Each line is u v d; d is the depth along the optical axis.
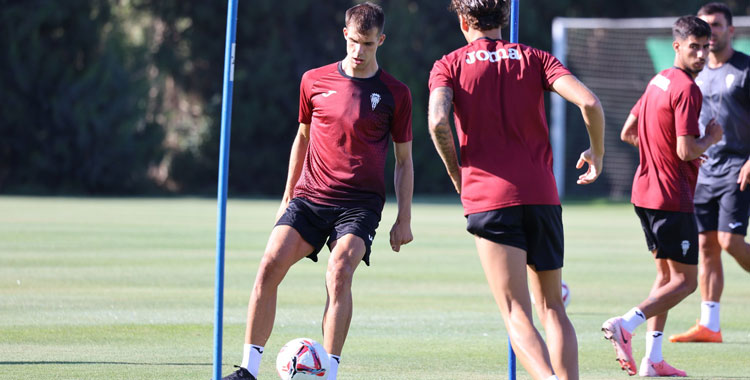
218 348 17.31
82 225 69.12
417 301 34.94
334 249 19.62
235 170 149.50
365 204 20.19
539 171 17.02
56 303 32.28
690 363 24.31
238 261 46.91
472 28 17.84
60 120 133.25
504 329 28.84
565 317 17.55
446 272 44.84
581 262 50.56
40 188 136.50
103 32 138.00
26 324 27.94
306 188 20.38
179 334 26.84
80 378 20.48
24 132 134.62
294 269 46.03
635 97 138.62
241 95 149.75
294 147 21.42
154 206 101.44
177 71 147.00
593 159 17.22
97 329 27.31
